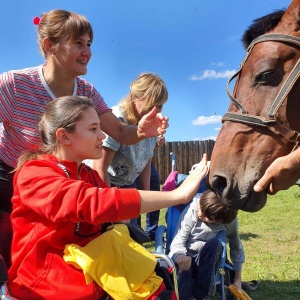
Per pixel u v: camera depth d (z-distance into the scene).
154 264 1.84
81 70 2.30
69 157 1.88
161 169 11.76
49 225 1.75
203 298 2.75
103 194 1.62
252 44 2.17
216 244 2.81
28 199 1.70
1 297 1.64
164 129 2.42
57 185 1.65
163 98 2.93
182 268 2.71
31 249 1.74
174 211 3.26
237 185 2.01
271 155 2.03
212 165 2.10
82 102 1.87
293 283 3.90
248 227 6.20
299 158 1.78
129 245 1.87
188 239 3.01
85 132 1.83
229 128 2.10
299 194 9.83
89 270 1.67
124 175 3.17
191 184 1.73
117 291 1.66
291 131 2.02
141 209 1.66
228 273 3.25
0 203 2.24
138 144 3.12
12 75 2.25
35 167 1.78
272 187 1.89
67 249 1.72
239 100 2.12
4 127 2.34
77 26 2.21
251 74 2.10
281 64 2.06
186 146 12.80
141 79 2.95
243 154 2.04
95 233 1.84
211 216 2.85
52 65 2.29
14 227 1.82
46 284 1.68
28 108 2.28
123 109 3.00
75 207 1.61
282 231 5.92
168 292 1.81
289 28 2.12
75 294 1.66
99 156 1.89
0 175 2.26
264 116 2.04
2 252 2.04
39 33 2.28
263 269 4.26
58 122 1.84
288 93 2.03
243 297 3.02
